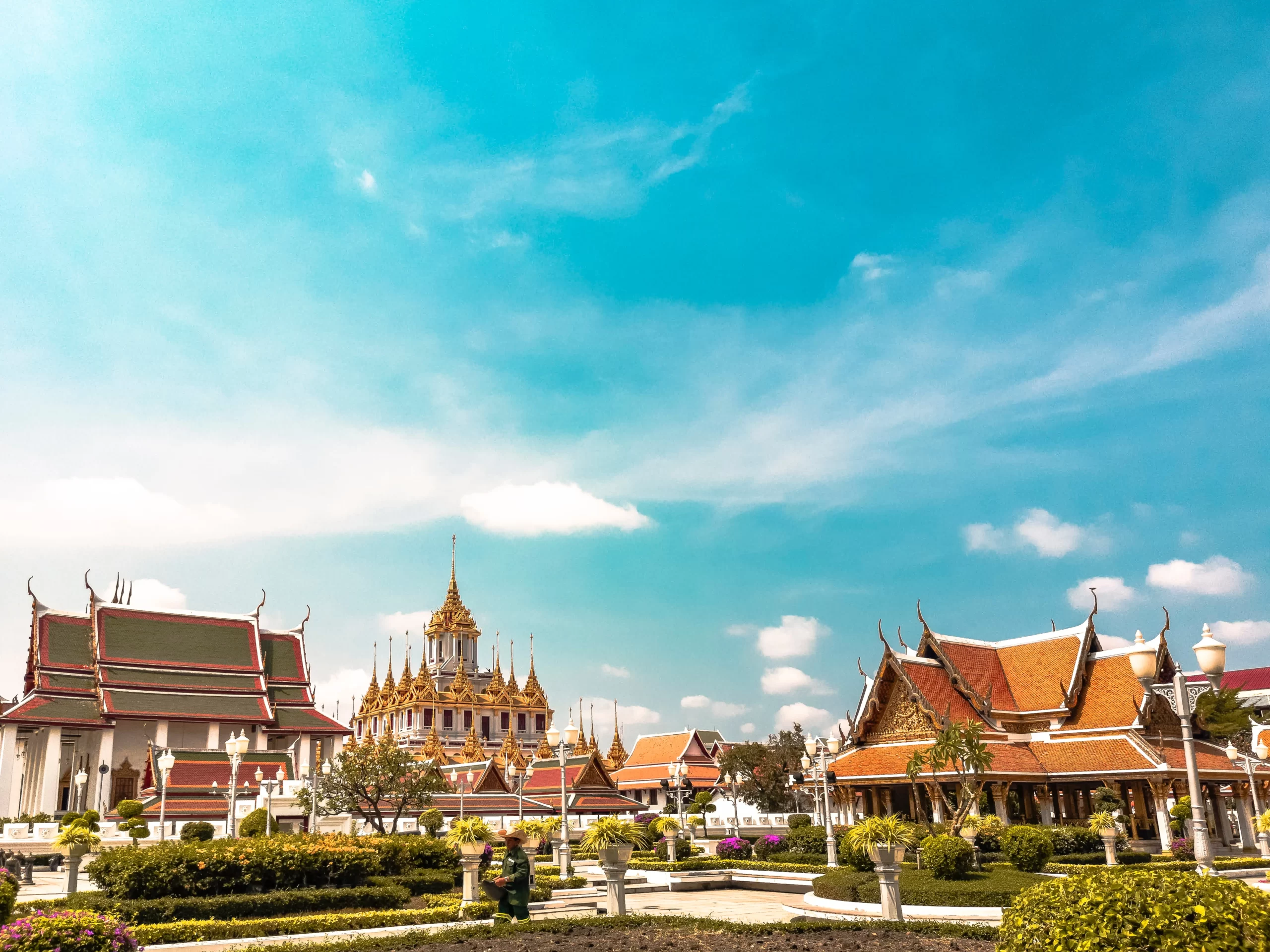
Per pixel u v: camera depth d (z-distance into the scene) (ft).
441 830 175.83
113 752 234.17
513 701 450.30
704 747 349.00
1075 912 30.17
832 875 95.25
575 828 199.00
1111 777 137.80
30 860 120.16
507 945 54.39
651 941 54.60
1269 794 161.27
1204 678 188.85
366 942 57.36
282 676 268.41
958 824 110.32
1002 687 160.15
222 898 75.77
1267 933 27.94
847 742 156.46
